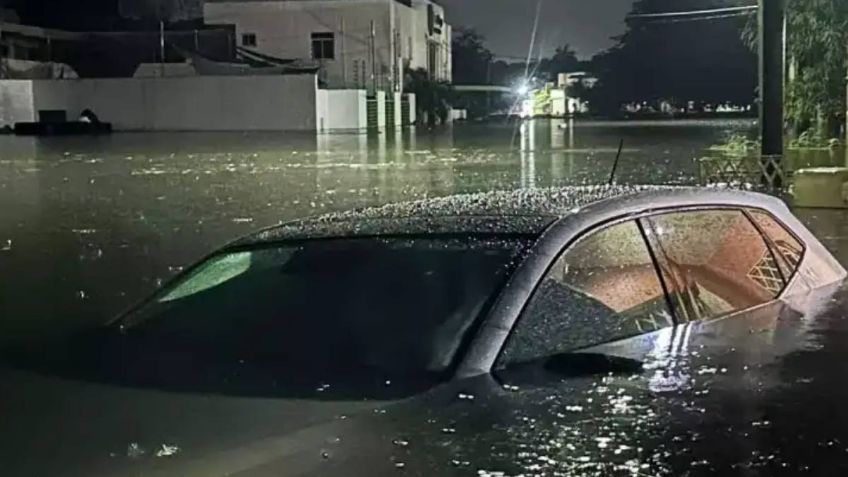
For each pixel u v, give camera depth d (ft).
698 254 14.58
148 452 10.23
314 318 12.87
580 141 126.11
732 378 11.91
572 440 10.14
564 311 12.46
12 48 175.83
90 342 13.73
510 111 228.63
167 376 12.19
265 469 9.69
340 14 183.11
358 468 9.61
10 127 169.68
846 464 9.78
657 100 201.36
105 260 34.96
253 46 185.57
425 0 209.87
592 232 13.33
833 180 48.42
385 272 13.24
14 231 43.86
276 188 66.28
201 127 173.68
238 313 13.47
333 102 172.24
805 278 16.12
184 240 40.50
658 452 9.95
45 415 11.25
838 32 73.56
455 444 10.03
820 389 11.67
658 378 11.77
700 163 65.62
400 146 122.52
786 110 78.64
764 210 16.30
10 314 22.94
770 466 9.72
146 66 179.11
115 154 110.42
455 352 11.73
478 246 13.12
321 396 11.26
